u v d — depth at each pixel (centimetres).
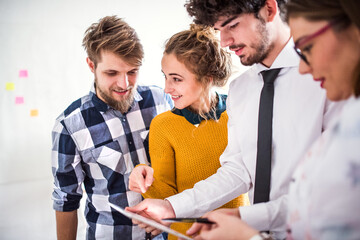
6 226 250
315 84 86
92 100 125
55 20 253
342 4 49
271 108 90
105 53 110
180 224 113
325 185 43
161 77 259
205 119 117
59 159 121
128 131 128
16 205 263
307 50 57
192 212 98
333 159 43
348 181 41
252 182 101
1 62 248
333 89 57
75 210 131
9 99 257
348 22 51
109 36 109
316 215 43
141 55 117
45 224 256
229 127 108
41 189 278
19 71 254
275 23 91
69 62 267
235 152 106
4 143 264
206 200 98
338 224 41
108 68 112
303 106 88
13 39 246
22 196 269
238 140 104
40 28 251
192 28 110
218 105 118
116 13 244
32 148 274
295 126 88
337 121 46
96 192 128
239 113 103
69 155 121
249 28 90
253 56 93
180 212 97
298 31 57
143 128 132
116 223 126
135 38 116
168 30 252
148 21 246
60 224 129
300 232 48
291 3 58
